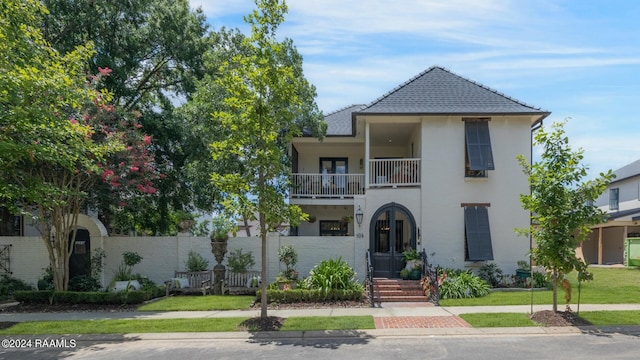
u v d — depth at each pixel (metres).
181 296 14.53
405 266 16.19
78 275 15.78
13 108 8.28
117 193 14.50
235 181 9.83
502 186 16.77
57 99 9.24
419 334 9.06
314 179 19.17
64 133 9.54
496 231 16.59
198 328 9.66
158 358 7.61
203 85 17.14
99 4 16.44
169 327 9.81
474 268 16.47
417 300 13.39
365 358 7.40
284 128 13.70
